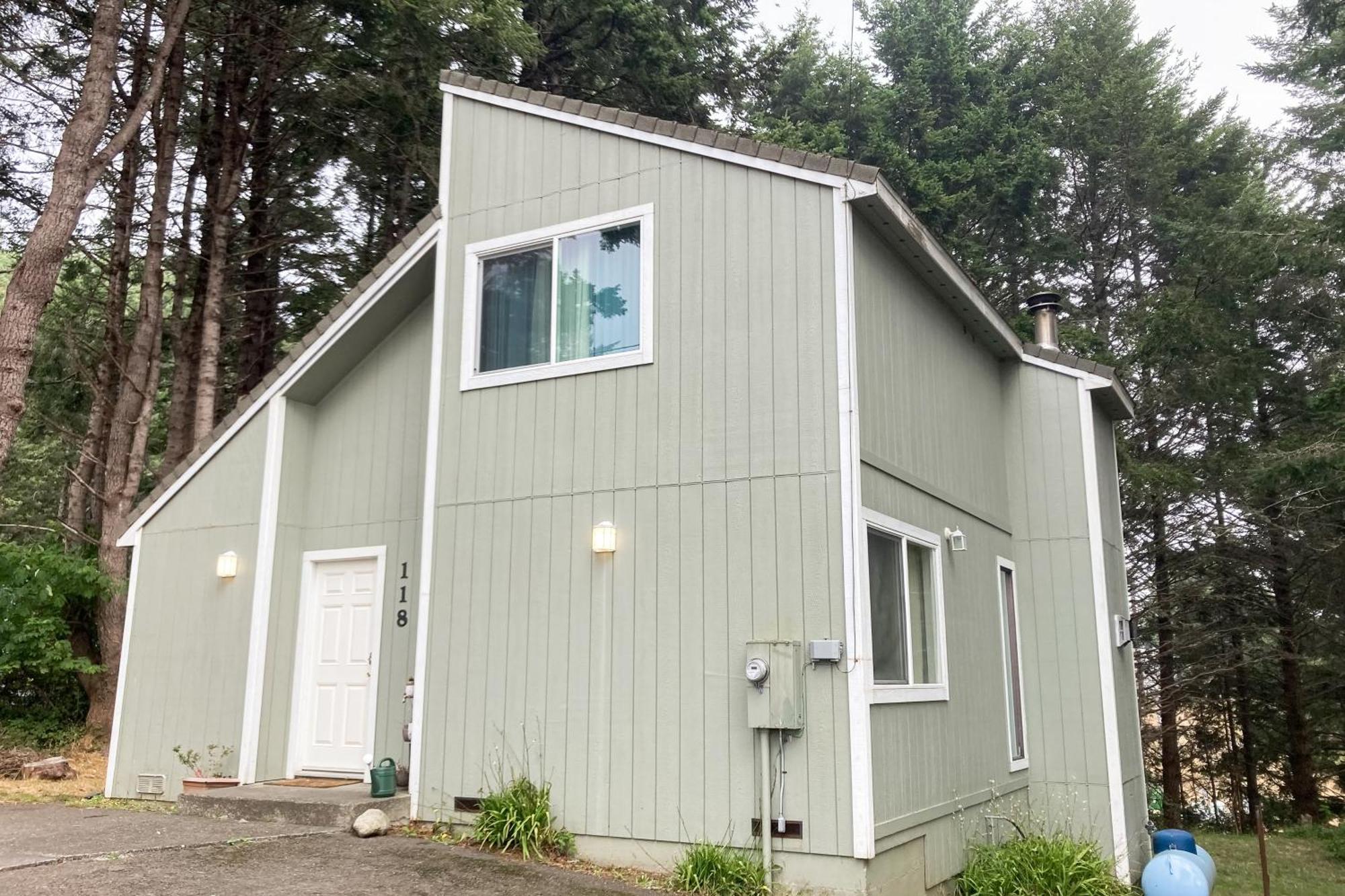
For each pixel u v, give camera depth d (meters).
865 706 5.71
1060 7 24.44
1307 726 18.17
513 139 7.84
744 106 20.23
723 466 6.41
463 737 6.98
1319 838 13.96
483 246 7.79
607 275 7.19
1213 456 17.67
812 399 6.21
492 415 7.42
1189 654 18.30
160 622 9.30
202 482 9.38
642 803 6.22
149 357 14.02
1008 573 9.37
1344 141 15.29
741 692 6.04
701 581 6.33
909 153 22.69
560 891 5.55
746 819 5.88
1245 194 17.73
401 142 16.55
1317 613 17.27
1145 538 18.23
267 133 15.87
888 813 5.91
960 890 7.00
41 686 13.73
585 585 6.75
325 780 8.36
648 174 7.11
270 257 17.12
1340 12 16.27
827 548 5.97
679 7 18.31
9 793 9.23
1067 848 6.98
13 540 19.66
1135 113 20.88
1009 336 9.40
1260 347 18.05
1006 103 22.19
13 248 15.07
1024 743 9.07
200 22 13.92
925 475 7.44
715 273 6.71
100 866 5.49
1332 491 14.80
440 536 7.43
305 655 8.89
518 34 13.89
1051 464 9.54
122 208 14.59
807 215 6.46
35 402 16.78
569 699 6.63
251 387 16.91
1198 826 17.70
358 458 9.01
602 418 6.93
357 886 5.37
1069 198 21.89
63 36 13.52
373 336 9.01
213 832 6.57
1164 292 18.16
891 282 7.26
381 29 14.38
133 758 9.09
